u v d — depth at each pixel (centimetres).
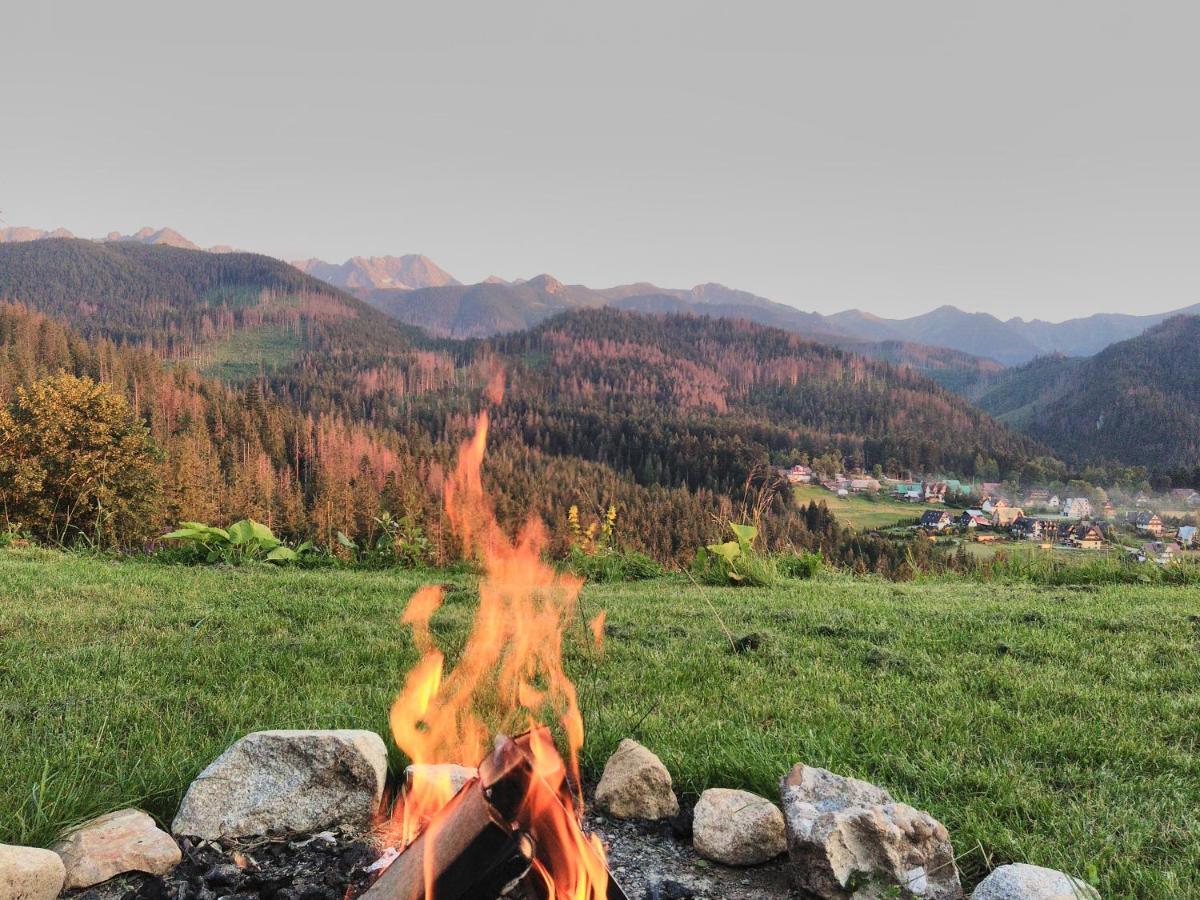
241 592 821
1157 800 326
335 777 304
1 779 310
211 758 344
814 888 257
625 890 264
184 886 253
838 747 373
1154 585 999
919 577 1130
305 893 247
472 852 197
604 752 367
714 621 701
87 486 2491
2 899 229
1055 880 243
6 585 812
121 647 572
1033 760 372
